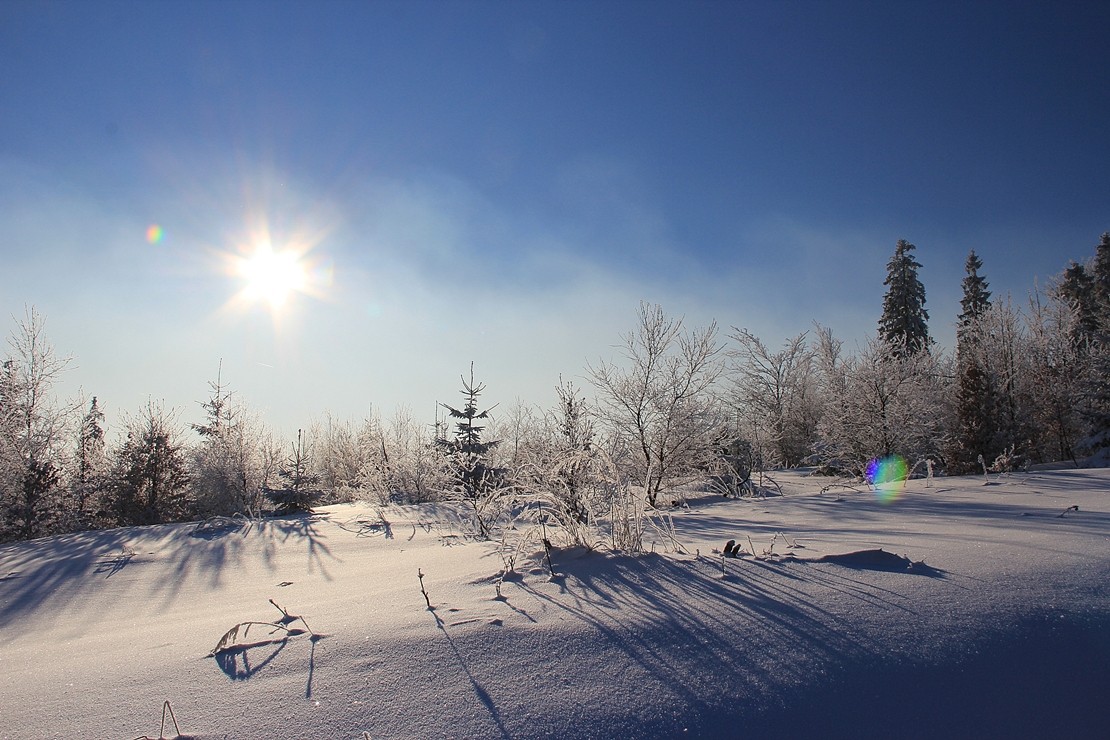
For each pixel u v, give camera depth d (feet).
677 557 16.72
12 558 28.99
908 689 9.36
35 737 8.21
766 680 9.34
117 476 69.77
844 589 13.07
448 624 11.78
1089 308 126.52
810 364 118.32
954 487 38.68
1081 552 15.75
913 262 129.39
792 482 76.54
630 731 8.14
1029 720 9.02
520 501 22.97
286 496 62.64
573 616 12.00
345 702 8.86
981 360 104.12
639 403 51.29
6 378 65.16
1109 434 82.38
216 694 9.30
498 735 8.02
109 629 16.69
